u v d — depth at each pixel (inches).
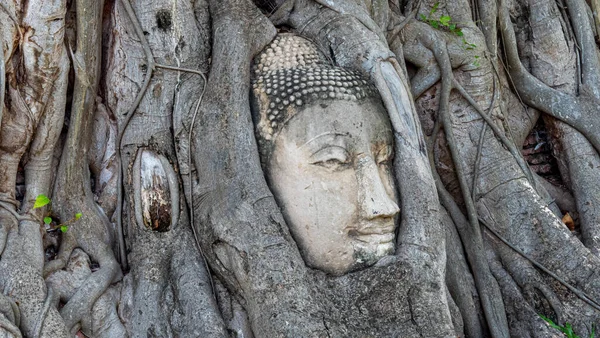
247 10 181.8
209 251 165.5
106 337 162.7
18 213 167.2
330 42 186.7
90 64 178.2
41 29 167.3
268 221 159.0
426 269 162.7
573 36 240.5
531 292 193.9
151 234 171.5
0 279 155.1
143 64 180.2
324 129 163.2
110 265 169.6
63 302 162.7
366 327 155.1
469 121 215.5
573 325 188.1
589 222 218.7
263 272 155.0
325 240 161.9
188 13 182.1
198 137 171.5
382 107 173.6
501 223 204.4
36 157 172.1
